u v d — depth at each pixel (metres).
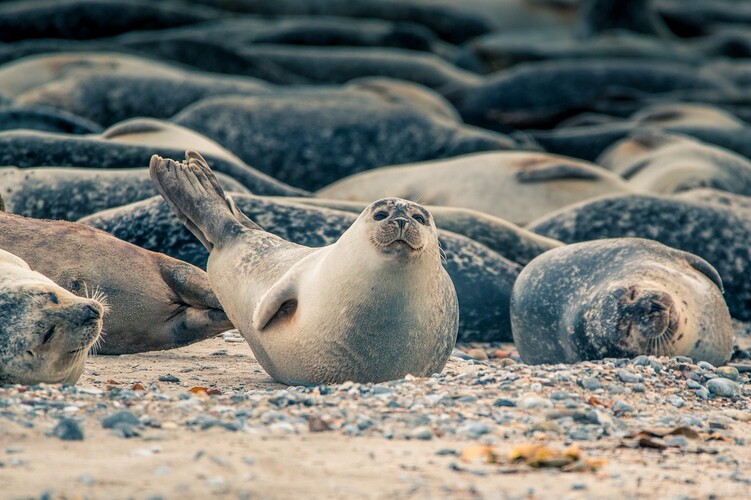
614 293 25.58
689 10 136.25
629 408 20.16
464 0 134.88
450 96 88.94
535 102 87.62
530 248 38.19
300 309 22.02
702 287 27.02
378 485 14.62
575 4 135.75
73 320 20.89
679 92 89.00
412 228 20.42
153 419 17.64
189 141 45.25
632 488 15.09
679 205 41.69
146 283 28.23
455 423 18.27
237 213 26.38
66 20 101.81
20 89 68.69
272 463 15.42
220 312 28.47
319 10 125.31
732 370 24.56
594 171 48.72
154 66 74.94
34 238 27.67
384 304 21.02
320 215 33.94
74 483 14.20
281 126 58.19
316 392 20.19
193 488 14.11
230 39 104.56
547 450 16.22
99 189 38.56
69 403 18.42
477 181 48.69
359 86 68.56
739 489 15.30
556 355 27.59
